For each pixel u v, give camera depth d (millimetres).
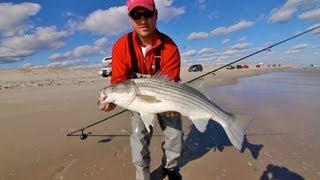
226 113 1305
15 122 2453
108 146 1870
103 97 1286
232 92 4379
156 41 1358
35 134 2109
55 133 2127
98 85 5926
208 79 6926
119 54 1386
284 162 1648
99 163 1638
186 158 1722
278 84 5531
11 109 3047
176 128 1430
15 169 1576
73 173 1537
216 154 1760
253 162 1651
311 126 2303
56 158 1700
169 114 1316
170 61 1379
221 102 3465
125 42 1377
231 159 1690
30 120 2518
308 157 1707
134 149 1398
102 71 9656
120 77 1391
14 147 1858
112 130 2184
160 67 1393
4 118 2605
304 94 3969
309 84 5422
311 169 1568
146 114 1256
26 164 1630
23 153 1769
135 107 1263
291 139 2000
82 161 1663
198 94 1298
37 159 1688
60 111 2895
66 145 1888
